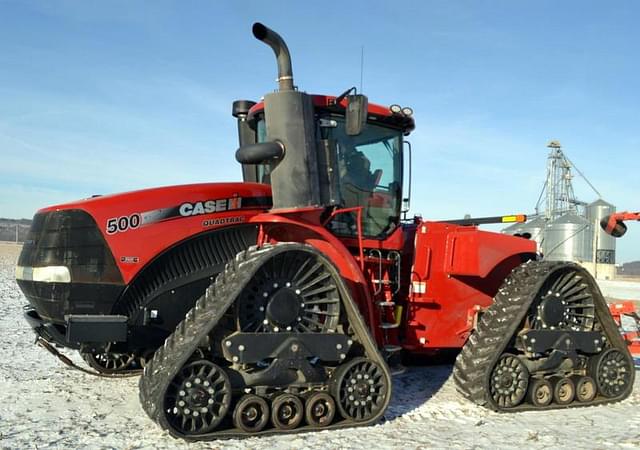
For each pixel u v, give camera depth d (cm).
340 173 543
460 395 569
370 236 558
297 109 471
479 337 534
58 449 392
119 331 424
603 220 689
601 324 578
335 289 459
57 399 515
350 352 470
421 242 570
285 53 475
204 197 482
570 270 562
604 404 557
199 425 413
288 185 468
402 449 409
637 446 428
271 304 436
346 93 501
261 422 427
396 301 570
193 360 414
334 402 450
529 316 545
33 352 716
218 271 482
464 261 564
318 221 494
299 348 439
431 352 616
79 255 448
